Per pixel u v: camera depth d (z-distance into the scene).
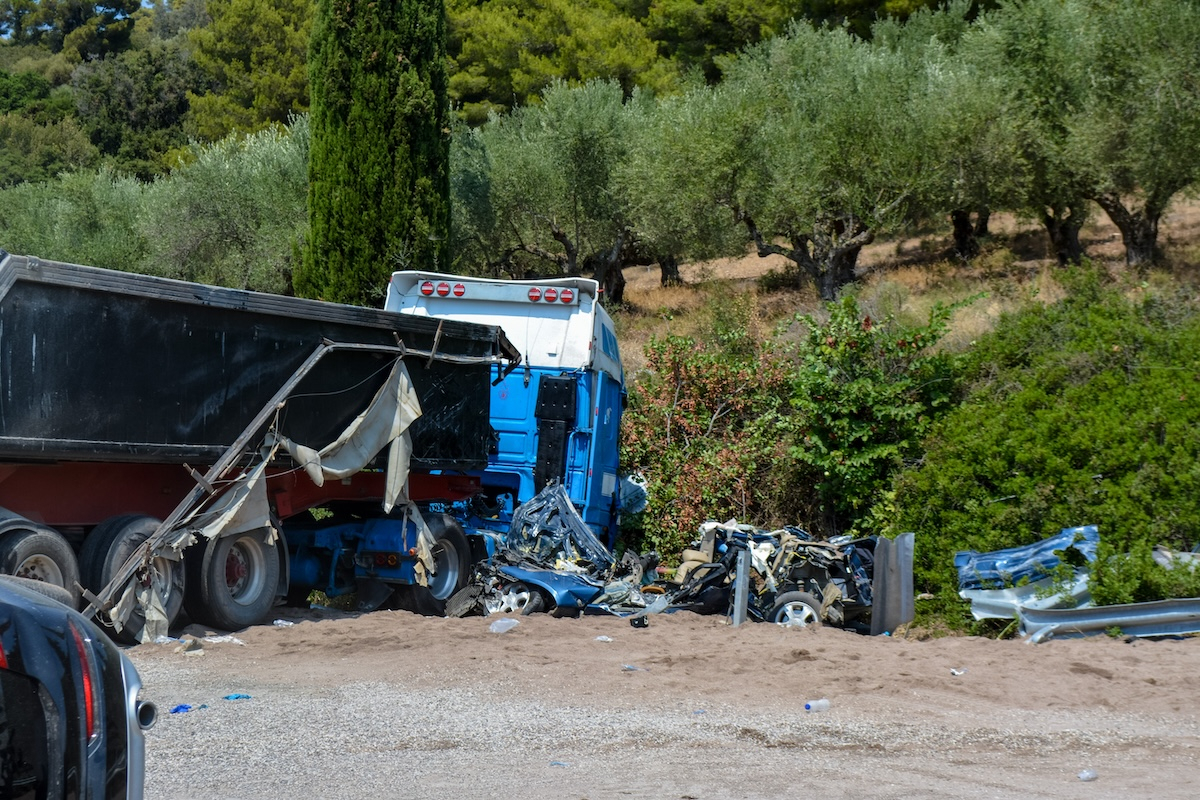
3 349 8.34
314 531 12.75
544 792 5.67
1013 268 28.34
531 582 12.01
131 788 3.74
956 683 8.84
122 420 9.26
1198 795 5.89
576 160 30.20
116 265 29.92
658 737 6.99
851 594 12.71
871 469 15.63
